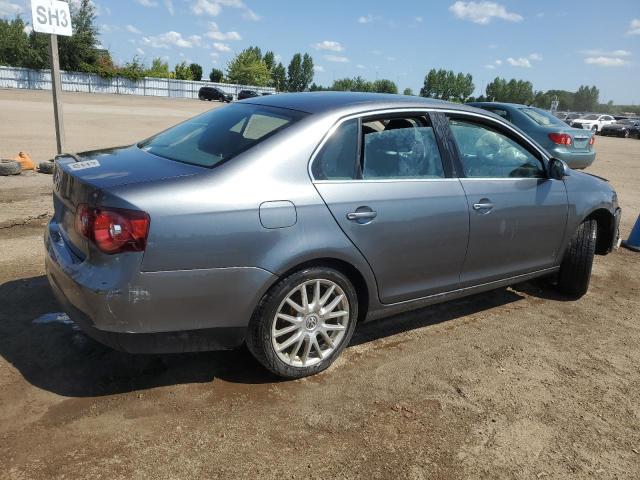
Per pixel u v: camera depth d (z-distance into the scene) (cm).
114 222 261
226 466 255
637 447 294
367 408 309
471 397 328
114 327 269
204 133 345
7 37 5628
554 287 528
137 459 254
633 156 2044
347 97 364
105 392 304
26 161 916
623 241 733
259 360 317
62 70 5753
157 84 6278
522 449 285
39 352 338
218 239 277
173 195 271
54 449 257
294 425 289
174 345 286
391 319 436
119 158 324
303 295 316
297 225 299
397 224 340
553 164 440
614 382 360
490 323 442
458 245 378
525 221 420
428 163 368
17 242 539
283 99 371
